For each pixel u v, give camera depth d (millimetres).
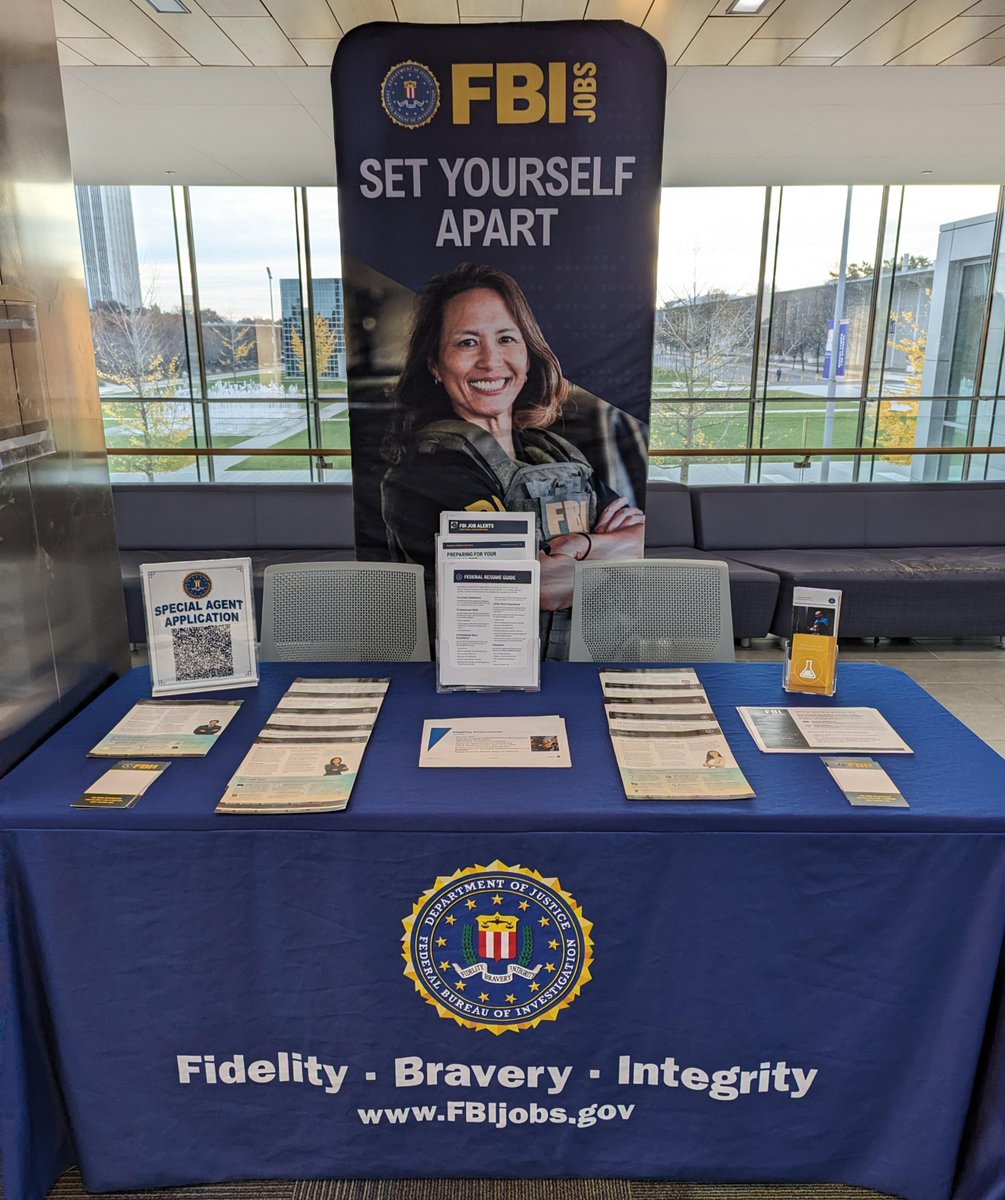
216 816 1325
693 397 7816
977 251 7676
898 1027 1406
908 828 1325
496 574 1795
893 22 3555
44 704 1671
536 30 2396
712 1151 1512
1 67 1556
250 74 4184
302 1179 1544
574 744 1578
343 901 1366
